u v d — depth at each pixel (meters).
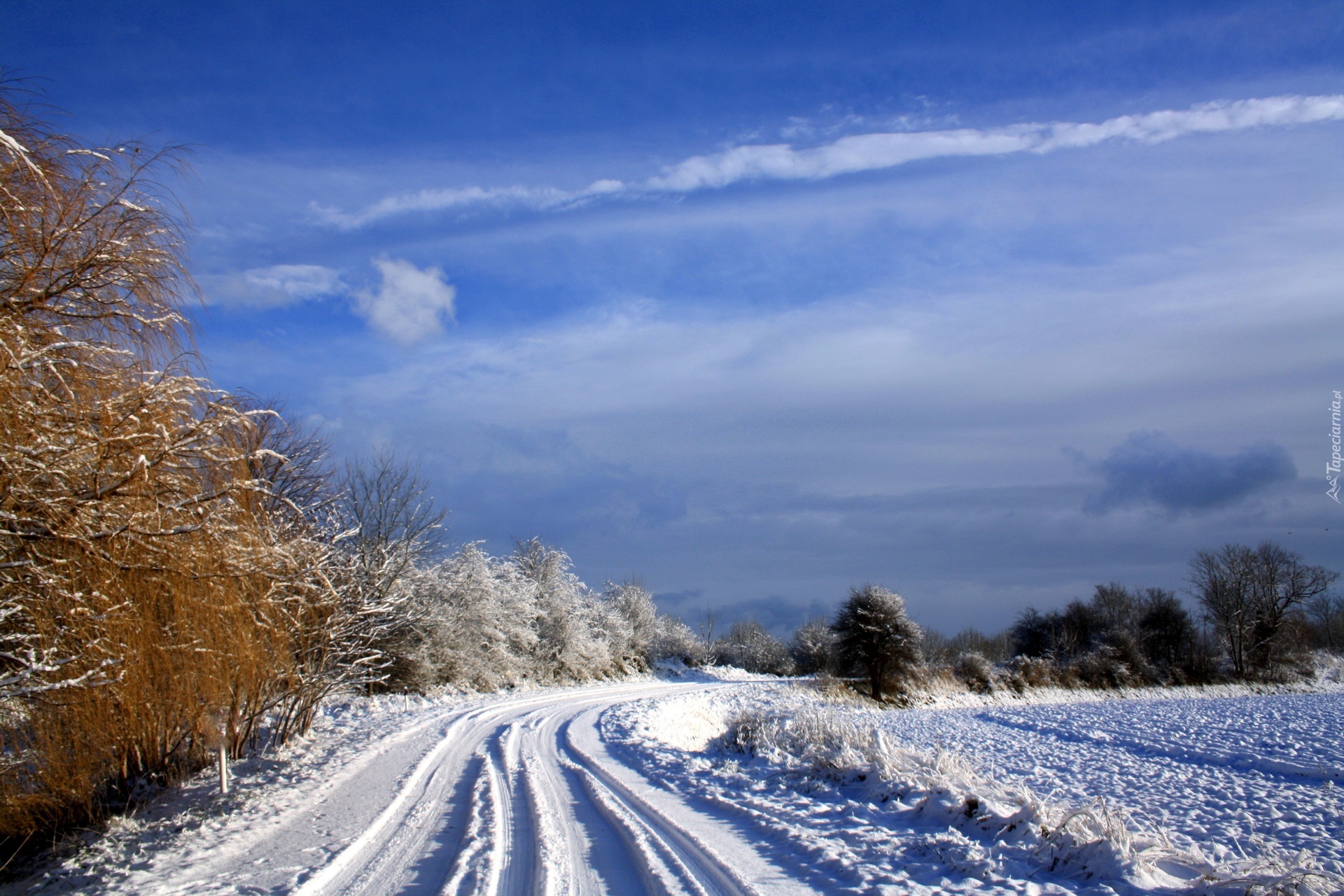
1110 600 69.44
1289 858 7.36
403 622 21.56
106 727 6.95
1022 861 6.44
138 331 6.94
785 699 36.38
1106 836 6.41
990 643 95.06
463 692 29.92
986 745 21.72
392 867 7.09
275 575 8.53
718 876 6.34
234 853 7.71
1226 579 57.97
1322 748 20.55
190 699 7.84
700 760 13.45
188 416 6.96
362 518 21.80
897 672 40.34
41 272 6.06
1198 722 28.78
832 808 8.94
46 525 5.80
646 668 57.00
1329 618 75.38
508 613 36.44
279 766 13.16
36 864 8.03
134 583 6.60
